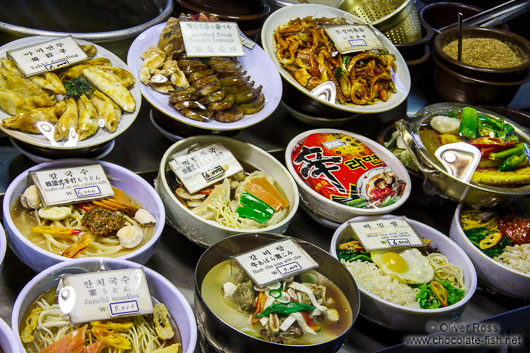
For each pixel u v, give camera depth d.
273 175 1.14
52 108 1.00
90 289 0.90
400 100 1.24
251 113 1.13
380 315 0.99
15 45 1.04
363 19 1.38
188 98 1.09
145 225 1.01
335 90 1.20
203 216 1.06
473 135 1.15
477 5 1.60
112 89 1.05
